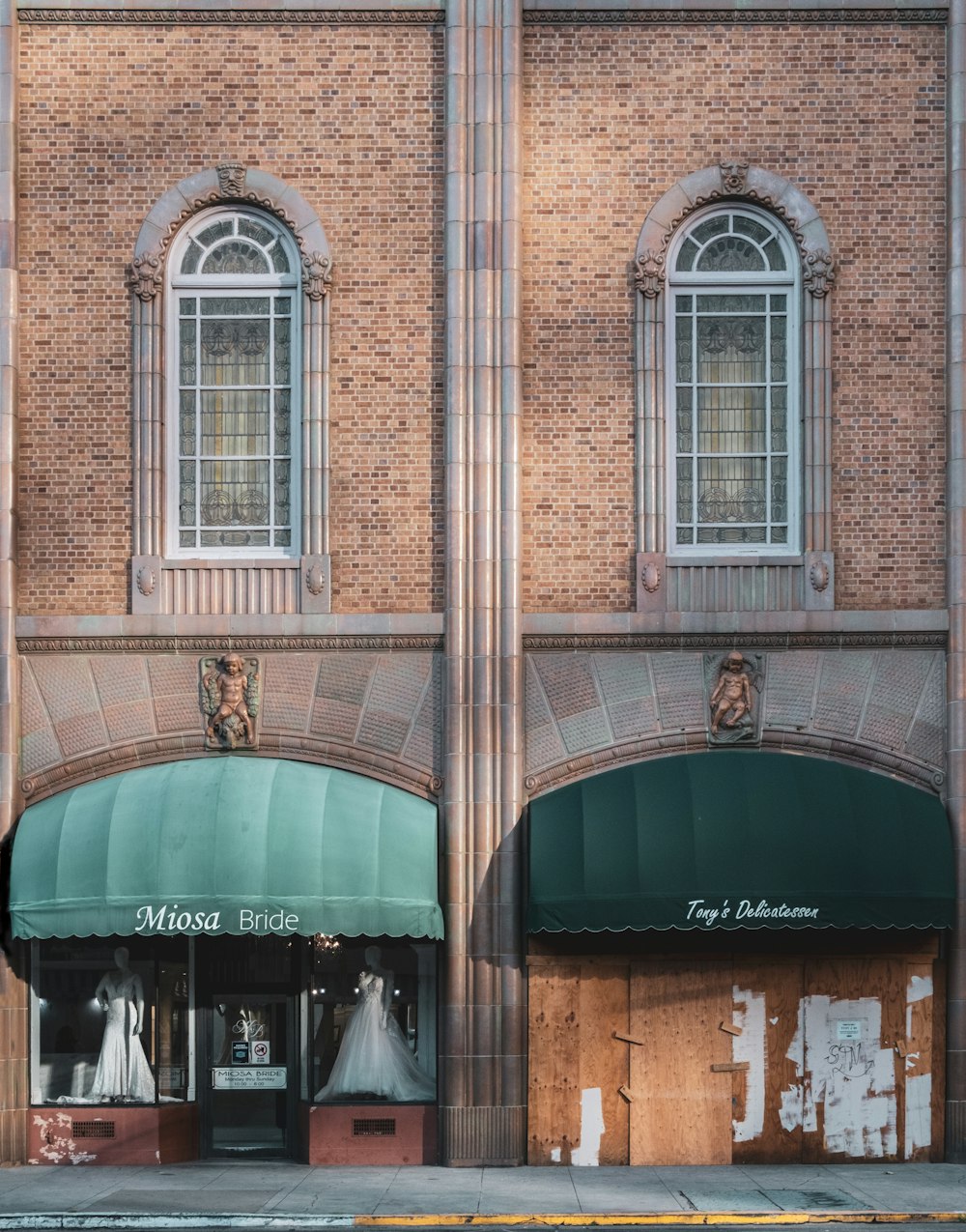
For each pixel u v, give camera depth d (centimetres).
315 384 1884
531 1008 1822
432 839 1808
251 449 1908
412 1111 1825
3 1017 1822
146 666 1873
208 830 1767
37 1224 1537
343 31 1909
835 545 1880
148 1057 1853
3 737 1848
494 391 1870
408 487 1881
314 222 1897
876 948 1831
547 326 1897
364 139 1902
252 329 1911
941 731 1853
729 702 1848
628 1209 1561
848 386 1891
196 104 1909
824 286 1884
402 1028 1855
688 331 1911
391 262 1895
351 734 1855
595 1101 1817
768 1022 1827
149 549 1875
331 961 1866
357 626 1856
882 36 1908
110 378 1895
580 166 1902
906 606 1872
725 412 1906
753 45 1909
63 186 1903
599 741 1850
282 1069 1866
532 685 1859
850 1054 1823
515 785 1828
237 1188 1681
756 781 1795
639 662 1864
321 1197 1625
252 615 1866
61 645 1870
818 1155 1814
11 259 1884
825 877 1755
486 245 1877
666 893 1750
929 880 1773
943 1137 1819
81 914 1753
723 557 1872
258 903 1744
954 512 1859
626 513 1883
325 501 1877
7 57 1898
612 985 1828
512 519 1855
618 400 1891
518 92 1894
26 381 1895
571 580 1877
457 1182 1708
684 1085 1819
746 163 1902
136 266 1892
